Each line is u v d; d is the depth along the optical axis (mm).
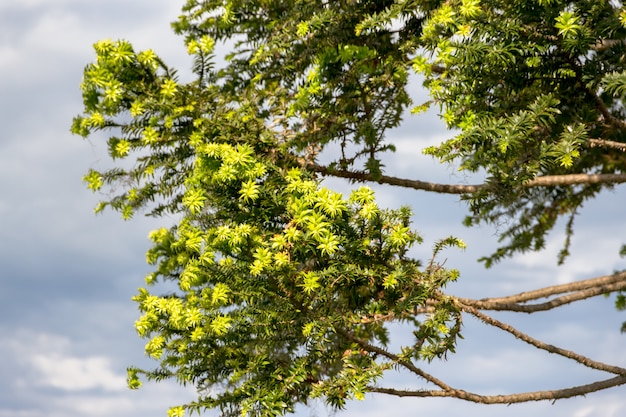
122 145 4863
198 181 4480
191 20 6121
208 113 4844
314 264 4395
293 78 5617
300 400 4406
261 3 6008
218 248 4195
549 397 5672
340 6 5438
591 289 6543
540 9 4387
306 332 4145
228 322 4168
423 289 4570
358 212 4305
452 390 5176
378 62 5465
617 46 4578
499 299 6473
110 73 4641
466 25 4457
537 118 4410
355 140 5578
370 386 4840
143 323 4371
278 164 5035
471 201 4941
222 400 4270
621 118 6227
